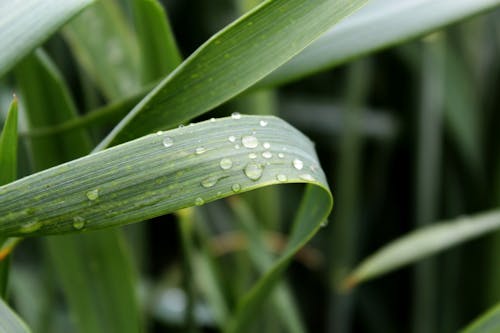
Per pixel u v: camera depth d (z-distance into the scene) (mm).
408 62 502
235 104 408
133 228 450
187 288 333
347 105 483
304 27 225
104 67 318
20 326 218
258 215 398
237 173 210
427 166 481
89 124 267
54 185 207
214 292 375
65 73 500
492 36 497
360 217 569
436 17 254
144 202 208
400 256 344
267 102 373
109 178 208
